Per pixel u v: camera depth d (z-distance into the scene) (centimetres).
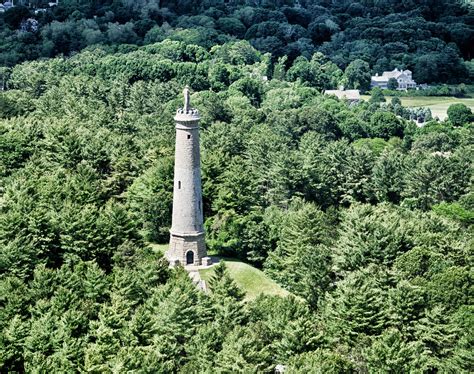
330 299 11644
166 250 15100
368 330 11069
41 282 11219
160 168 16238
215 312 11238
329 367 9556
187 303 10769
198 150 13812
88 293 11381
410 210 18012
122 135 19488
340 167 19738
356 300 11150
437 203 19012
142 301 11575
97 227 12925
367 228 13888
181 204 13938
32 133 17800
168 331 10456
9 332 10012
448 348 11112
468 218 17475
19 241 12025
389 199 19450
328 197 19025
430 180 19162
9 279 11188
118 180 16788
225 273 12194
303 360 9712
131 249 12875
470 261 13712
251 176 17838
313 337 10394
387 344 10356
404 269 12862
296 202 17662
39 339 9900
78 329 10362
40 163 16612
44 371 9150
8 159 16688
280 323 10706
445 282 12069
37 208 13000
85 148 17175
